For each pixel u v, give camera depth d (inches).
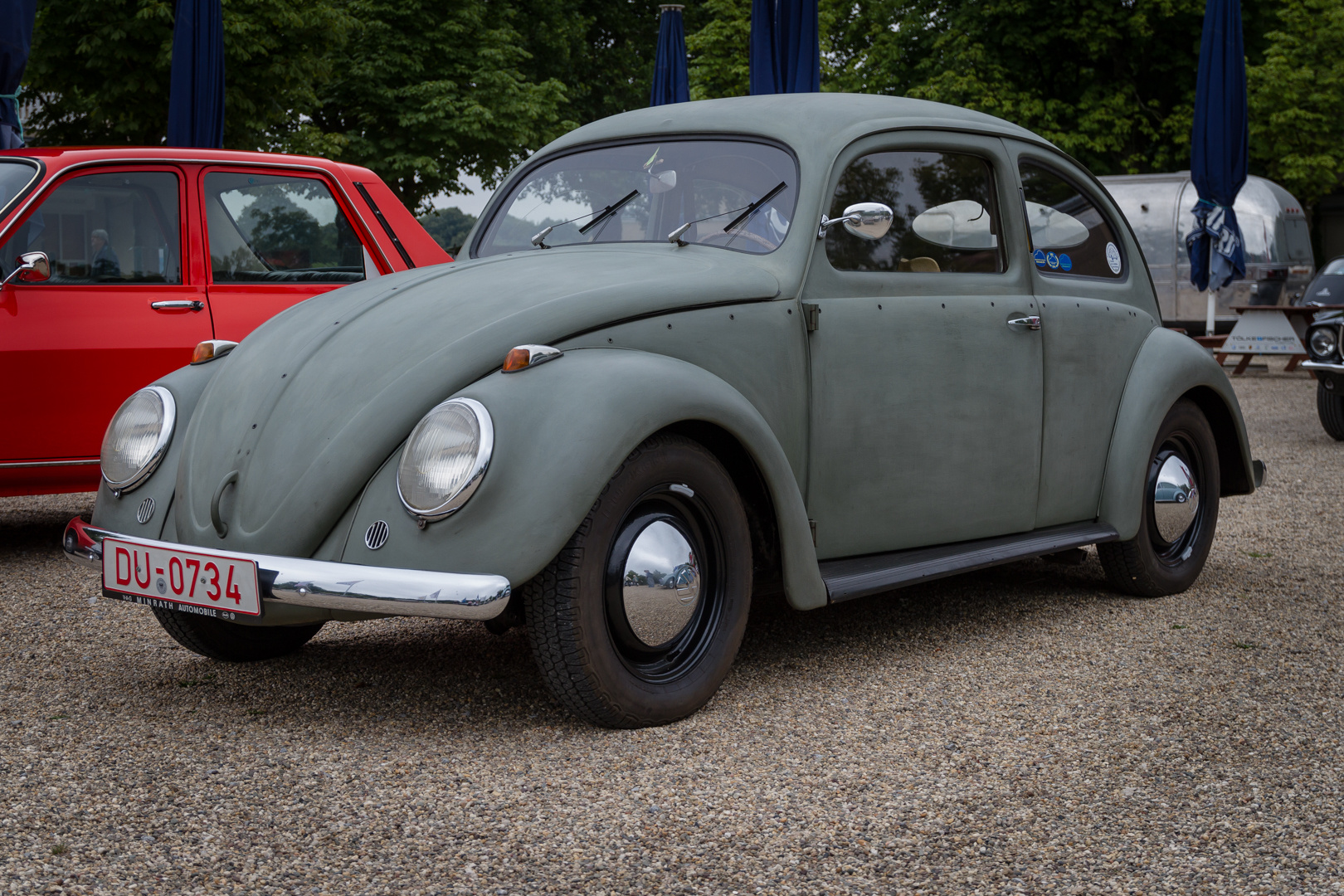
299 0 663.8
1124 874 85.3
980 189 155.5
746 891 82.5
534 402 106.4
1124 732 115.2
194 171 215.3
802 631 154.3
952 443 145.0
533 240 154.5
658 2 1320.1
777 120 143.1
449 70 959.6
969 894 82.3
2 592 177.9
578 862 86.7
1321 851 88.8
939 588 181.0
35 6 294.7
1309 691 128.3
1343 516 243.0
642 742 111.7
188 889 82.0
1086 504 166.6
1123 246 181.8
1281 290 712.4
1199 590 180.1
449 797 98.4
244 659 137.9
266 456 111.9
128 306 205.0
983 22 943.7
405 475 105.0
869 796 99.1
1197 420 179.3
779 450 121.6
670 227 144.3
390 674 134.1
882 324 138.1
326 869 85.3
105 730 114.9
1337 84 920.9
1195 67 921.5
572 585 107.2
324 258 227.5
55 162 203.6
